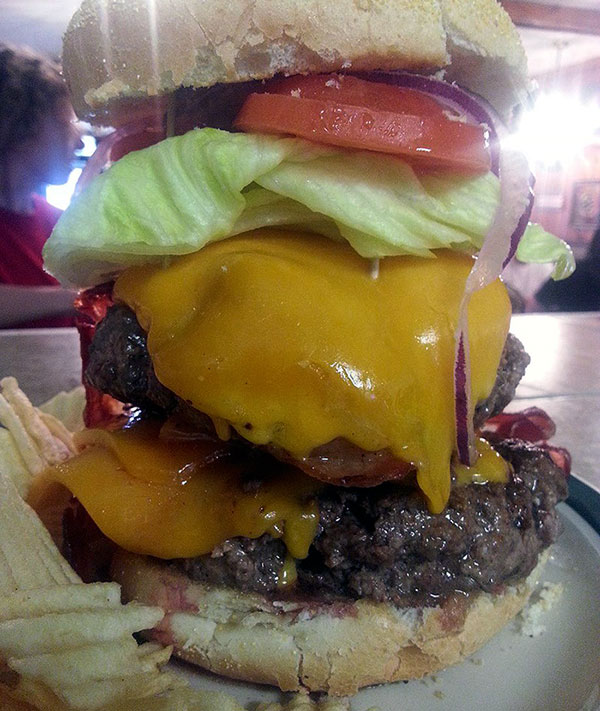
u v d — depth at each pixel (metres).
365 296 0.15
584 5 1.03
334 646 0.16
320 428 0.14
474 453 0.16
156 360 0.15
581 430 0.35
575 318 0.71
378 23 0.15
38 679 0.14
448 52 0.16
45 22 1.06
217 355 0.14
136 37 0.16
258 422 0.14
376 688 0.17
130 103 0.17
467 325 0.16
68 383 0.40
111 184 0.16
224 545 0.16
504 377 0.18
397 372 0.14
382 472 0.15
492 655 0.19
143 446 0.18
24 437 0.23
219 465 0.18
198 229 0.15
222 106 0.17
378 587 0.16
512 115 0.20
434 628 0.16
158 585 0.17
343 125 0.15
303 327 0.14
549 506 0.19
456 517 0.16
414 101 0.16
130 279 0.17
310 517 0.16
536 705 0.17
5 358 0.46
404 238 0.15
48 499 0.22
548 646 0.19
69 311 0.69
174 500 0.17
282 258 0.15
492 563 0.17
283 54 0.15
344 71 0.16
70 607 0.15
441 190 0.16
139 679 0.14
